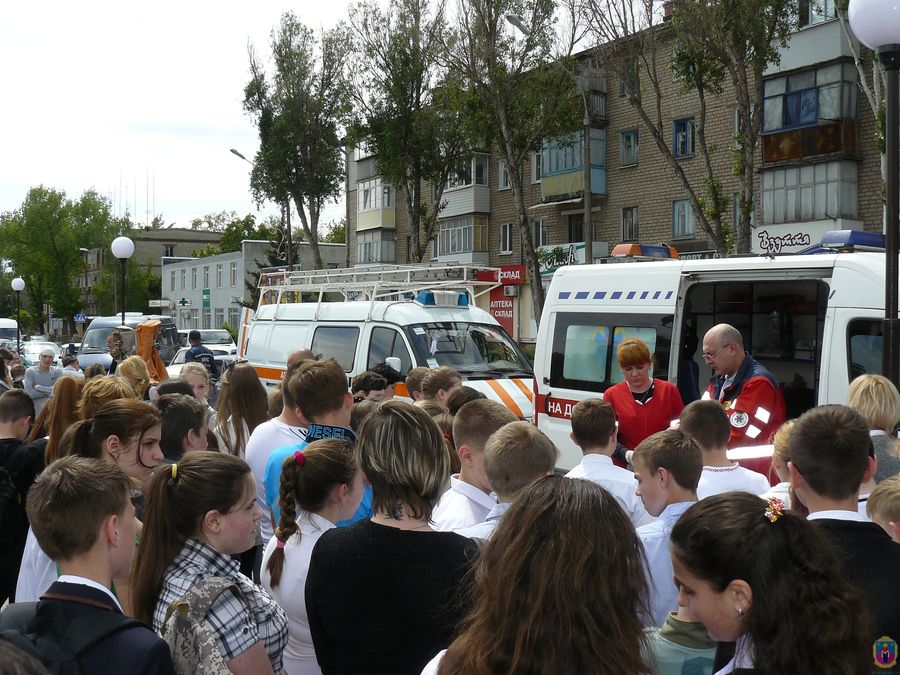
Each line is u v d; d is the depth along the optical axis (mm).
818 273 6863
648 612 1789
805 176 23000
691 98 26953
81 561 2297
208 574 2617
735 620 1718
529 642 1618
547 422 9023
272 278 14406
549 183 31766
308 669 3051
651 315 8031
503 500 3178
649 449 3240
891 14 4945
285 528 3041
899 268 5254
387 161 26734
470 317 11336
